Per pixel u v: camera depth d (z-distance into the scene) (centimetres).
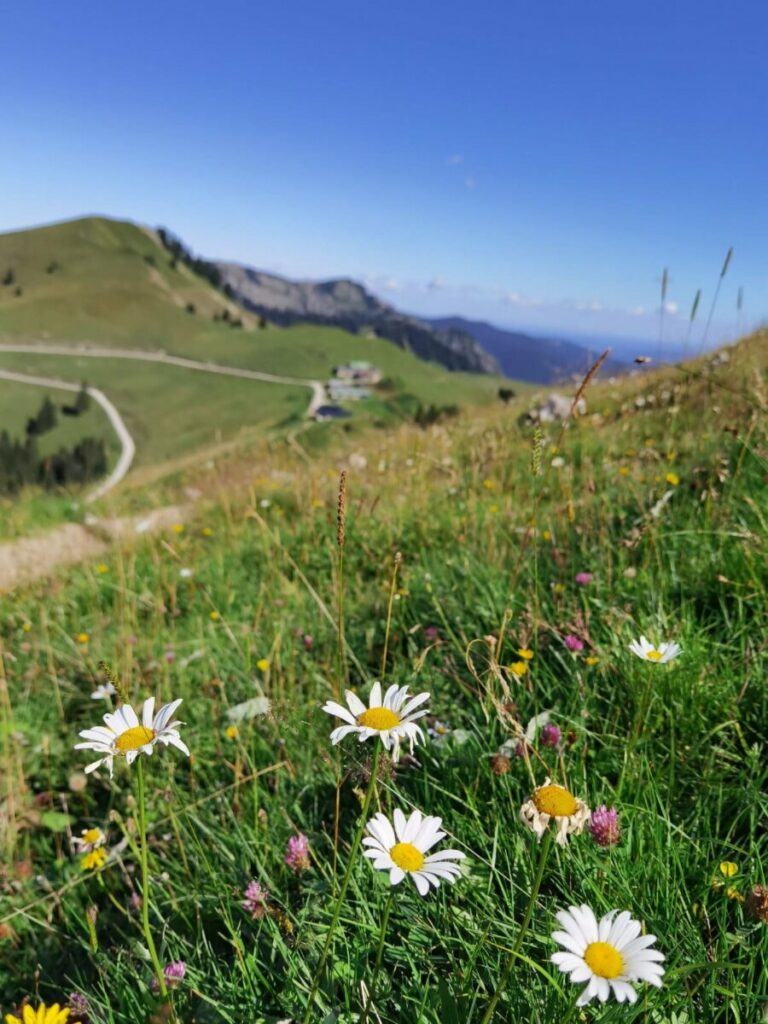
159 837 87
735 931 53
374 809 70
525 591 110
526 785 70
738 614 91
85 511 383
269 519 226
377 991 53
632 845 60
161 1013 39
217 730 101
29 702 132
